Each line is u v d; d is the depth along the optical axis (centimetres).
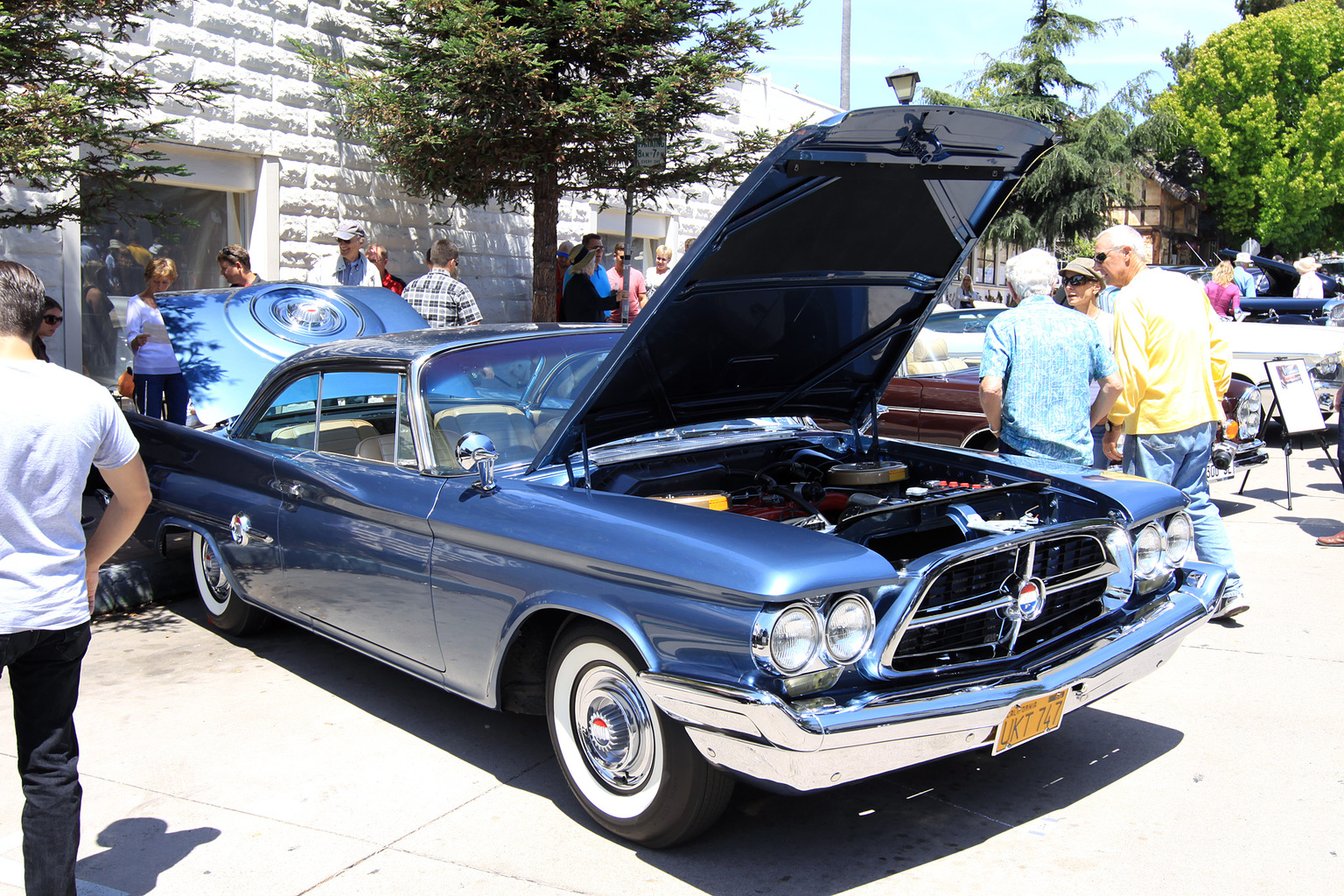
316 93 926
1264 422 755
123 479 250
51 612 233
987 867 283
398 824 311
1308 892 267
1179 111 3369
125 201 816
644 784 288
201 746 367
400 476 360
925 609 278
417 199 1038
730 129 1498
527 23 773
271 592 427
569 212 1255
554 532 299
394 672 444
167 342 711
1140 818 308
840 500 375
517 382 379
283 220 912
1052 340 414
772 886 275
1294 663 434
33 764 242
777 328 377
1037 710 279
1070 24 2356
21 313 236
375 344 398
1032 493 356
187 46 816
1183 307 468
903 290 396
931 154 329
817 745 244
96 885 278
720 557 259
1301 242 3459
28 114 461
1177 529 342
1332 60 3328
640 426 385
